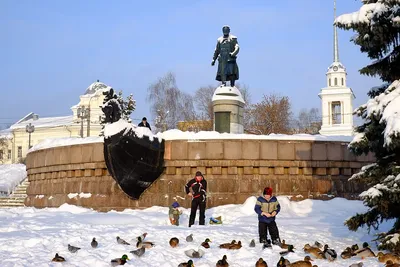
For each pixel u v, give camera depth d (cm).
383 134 1041
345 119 8250
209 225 1508
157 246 1074
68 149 2097
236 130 2378
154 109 6159
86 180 2028
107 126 1739
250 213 1731
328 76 8844
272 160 1916
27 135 8681
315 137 1969
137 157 1788
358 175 1138
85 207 1994
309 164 1936
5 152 8838
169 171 1912
